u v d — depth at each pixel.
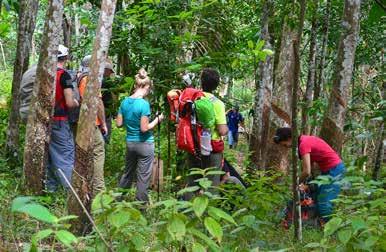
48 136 6.41
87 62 7.23
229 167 6.66
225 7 9.64
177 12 8.36
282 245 4.56
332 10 10.77
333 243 4.35
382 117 7.11
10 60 25.66
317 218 5.93
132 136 6.87
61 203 6.04
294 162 5.04
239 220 4.27
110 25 5.05
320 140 6.40
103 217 3.10
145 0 8.38
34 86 6.38
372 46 11.36
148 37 8.23
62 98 6.79
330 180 4.08
